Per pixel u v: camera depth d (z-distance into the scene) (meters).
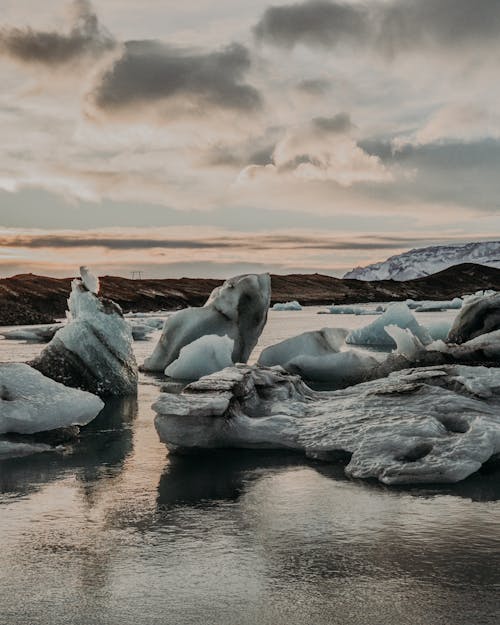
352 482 5.42
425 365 11.05
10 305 38.47
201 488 5.30
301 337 12.91
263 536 4.21
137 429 7.61
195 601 3.32
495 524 4.40
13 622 3.13
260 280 13.59
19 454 6.43
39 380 7.38
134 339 22.44
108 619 3.14
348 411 6.78
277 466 5.95
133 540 4.16
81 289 10.82
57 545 4.09
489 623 3.07
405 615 3.16
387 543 4.08
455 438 5.76
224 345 12.12
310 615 3.17
